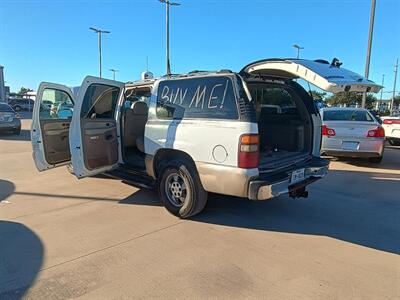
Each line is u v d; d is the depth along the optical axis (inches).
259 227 175.6
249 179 153.7
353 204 215.2
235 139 154.7
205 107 169.2
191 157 172.7
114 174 227.9
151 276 127.3
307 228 174.9
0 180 271.0
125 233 166.4
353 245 155.1
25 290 118.1
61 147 240.8
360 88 168.7
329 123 334.3
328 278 126.4
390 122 481.4
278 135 212.8
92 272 129.9
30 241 157.0
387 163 357.1
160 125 188.4
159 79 196.2
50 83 230.7
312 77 167.6
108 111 224.8
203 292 117.1
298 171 177.0
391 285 122.2
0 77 1402.6
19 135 624.7
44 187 249.4
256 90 206.8
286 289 119.0
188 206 179.5
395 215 195.5
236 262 138.1
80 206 206.8
